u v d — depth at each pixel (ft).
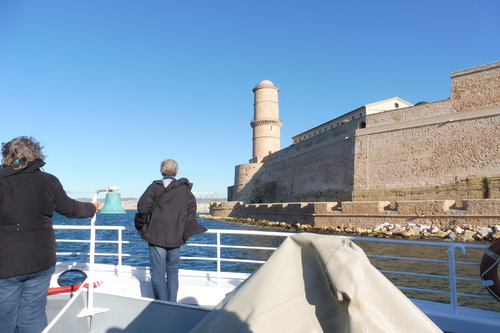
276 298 6.70
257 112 201.36
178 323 11.08
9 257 8.36
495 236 69.97
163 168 13.91
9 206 8.48
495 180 85.40
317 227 105.40
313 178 139.13
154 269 13.34
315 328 6.38
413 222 86.63
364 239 13.33
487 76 95.09
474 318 11.41
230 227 129.08
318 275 6.73
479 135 92.12
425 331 5.91
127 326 11.78
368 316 5.85
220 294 15.47
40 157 9.37
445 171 96.63
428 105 104.47
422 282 38.29
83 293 12.28
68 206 9.81
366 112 148.15
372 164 111.96
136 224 13.82
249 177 188.65
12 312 8.57
